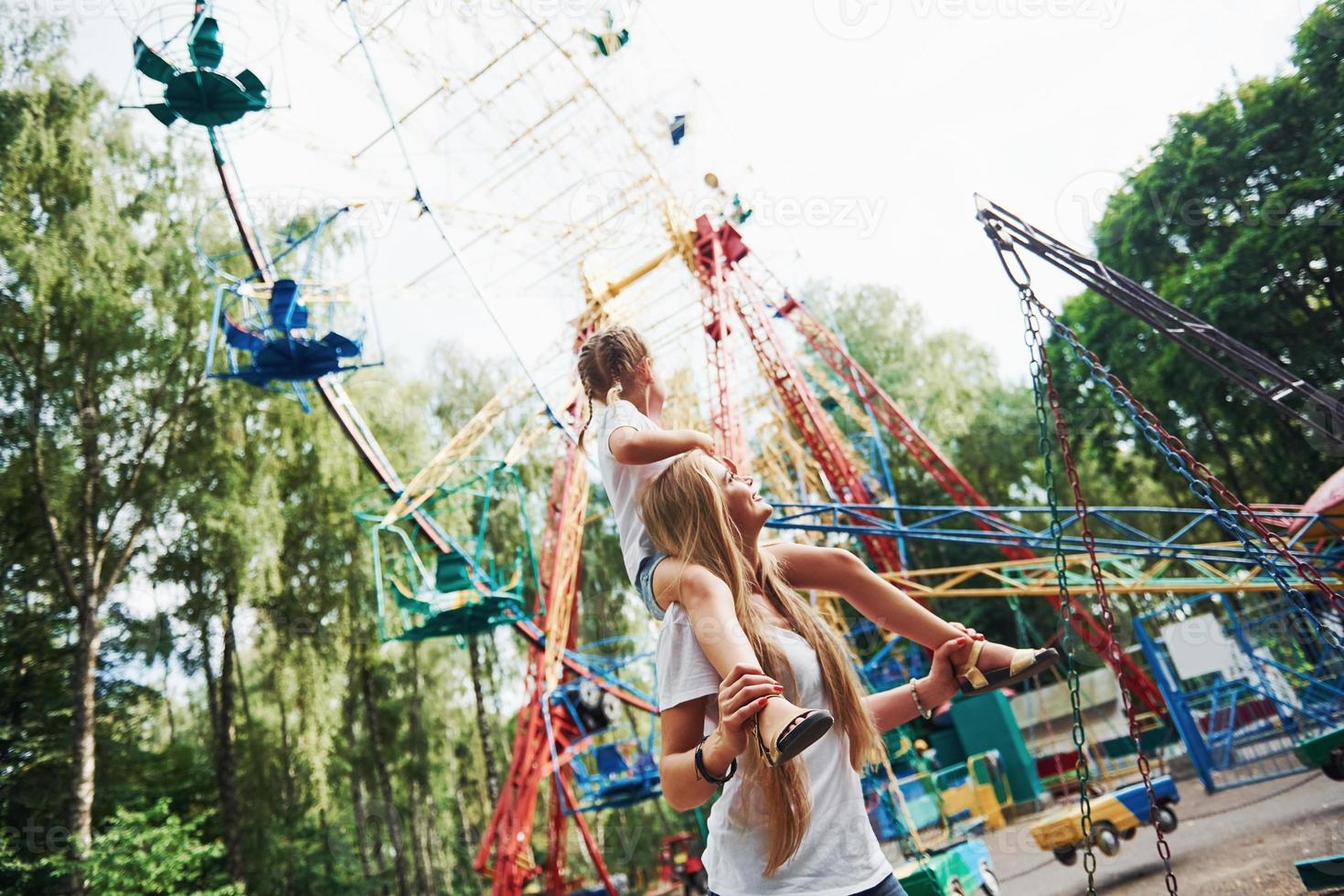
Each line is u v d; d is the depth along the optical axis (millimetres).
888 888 1277
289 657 21500
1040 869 10477
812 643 1416
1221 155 21719
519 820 13484
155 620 20031
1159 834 2229
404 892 24359
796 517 8719
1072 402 28375
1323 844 7000
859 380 16047
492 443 25500
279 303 9281
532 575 24578
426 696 27453
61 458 18016
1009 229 4078
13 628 19375
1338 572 8289
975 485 31438
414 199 10695
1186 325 4391
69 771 17078
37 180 17375
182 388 18641
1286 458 21859
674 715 1305
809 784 1276
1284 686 13312
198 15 6910
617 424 1594
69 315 17234
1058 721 21578
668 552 1419
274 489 20047
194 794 22375
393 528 12164
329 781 25609
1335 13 19406
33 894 14125
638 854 30969
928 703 1536
